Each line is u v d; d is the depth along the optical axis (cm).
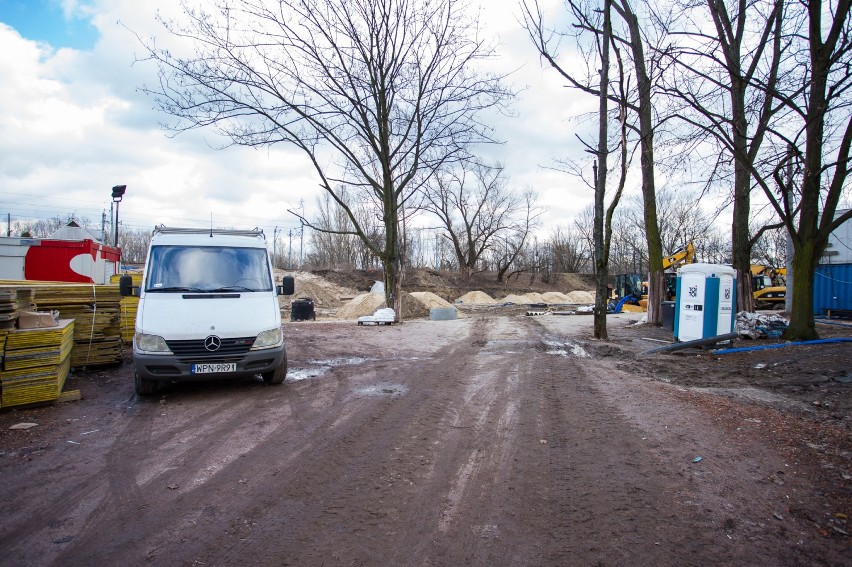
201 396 707
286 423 578
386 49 1802
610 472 434
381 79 1842
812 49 1022
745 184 1248
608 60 1302
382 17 1745
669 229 5200
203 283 752
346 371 907
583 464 453
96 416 605
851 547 315
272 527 341
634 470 438
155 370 664
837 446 494
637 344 1286
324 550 312
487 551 312
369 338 1433
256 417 602
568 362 1009
